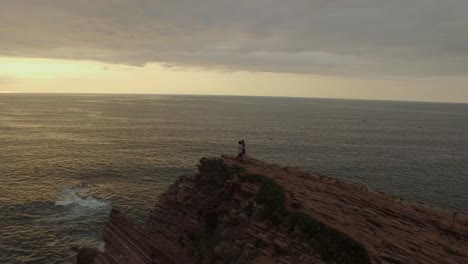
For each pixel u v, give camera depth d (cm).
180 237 2841
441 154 11225
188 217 2870
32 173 7350
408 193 6769
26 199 5759
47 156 9131
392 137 15050
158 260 2708
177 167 8275
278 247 2016
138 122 18150
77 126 15988
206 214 2783
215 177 2891
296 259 1923
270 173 2878
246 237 2208
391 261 1817
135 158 9144
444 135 16475
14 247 4172
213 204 2786
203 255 2567
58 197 5938
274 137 13588
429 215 2362
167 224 2991
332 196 2516
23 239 4378
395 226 2162
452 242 2030
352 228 2081
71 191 6288
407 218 2286
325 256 1880
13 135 12838
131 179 7194
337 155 10275
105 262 3025
